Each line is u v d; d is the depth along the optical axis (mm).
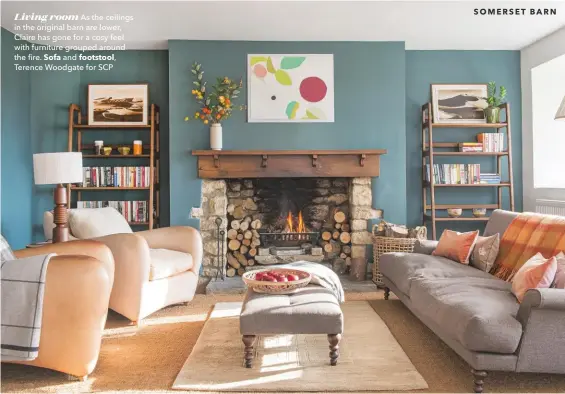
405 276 3389
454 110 5426
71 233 3795
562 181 5332
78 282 2432
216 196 5051
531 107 5352
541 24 4656
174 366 2682
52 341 2443
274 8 4191
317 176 5004
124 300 3416
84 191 5391
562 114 3031
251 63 5051
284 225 5375
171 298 3803
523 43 5273
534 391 2314
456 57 5492
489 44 5309
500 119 5547
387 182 5125
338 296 3213
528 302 2188
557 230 2973
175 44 5004
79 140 5234
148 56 5352
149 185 5125
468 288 2770
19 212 5004
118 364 2711
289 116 5059
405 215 5129
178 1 4023
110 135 5387
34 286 2357
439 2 4094
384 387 2344
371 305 4023
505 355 2213
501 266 3350
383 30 4785
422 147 5508
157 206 5281
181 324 3496
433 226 5176
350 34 4898
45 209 5250
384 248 4645
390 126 5113
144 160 5414
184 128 5027
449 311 2469
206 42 5027
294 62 5070
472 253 3605
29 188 5137
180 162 5027
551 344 2191
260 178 5398
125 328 3395
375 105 5109
